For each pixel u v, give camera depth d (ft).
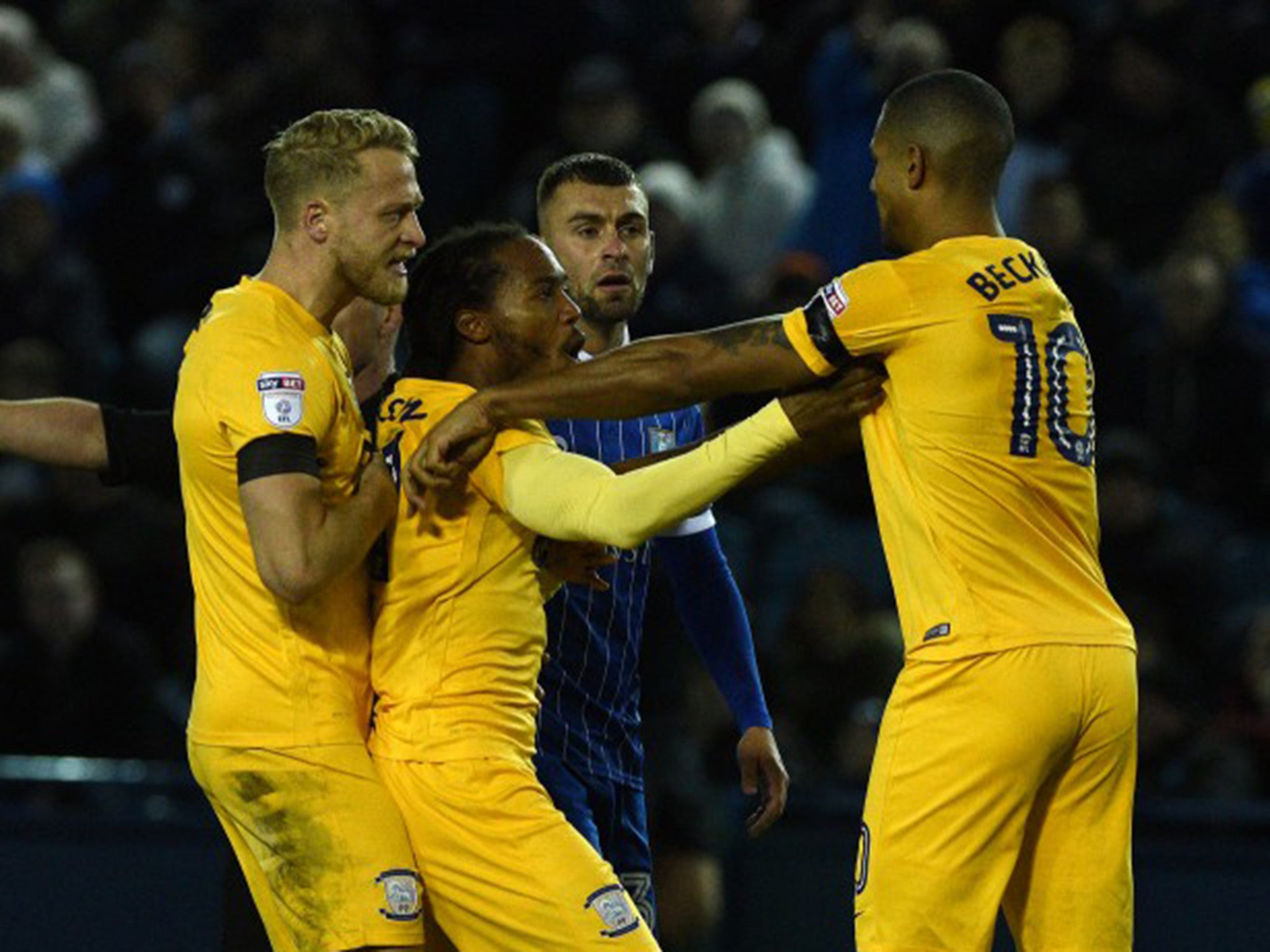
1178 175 136.05
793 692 107.04
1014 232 132.77
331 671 58.95
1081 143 136.98
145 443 66.39
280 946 60.03
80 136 153.79
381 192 59.31
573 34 150.82
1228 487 127.34
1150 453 118.21
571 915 57.47
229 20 158.61
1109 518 115.65
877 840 58.03
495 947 58.49
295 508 56.75
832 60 136.36
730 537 124.57
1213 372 126.62
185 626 119.14
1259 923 96.07
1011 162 134.31
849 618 107.76
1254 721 105.09
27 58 153.58
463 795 58.29
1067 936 58.85
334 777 58.23
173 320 137.59
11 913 98.68
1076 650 57.47
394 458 60.29
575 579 61.87
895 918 57.57
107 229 145.38
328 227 59.31
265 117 145.59
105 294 145.18
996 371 57.67
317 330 59.57
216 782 59.06
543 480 58.70
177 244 144.15
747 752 69.62
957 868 57.21
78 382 134.62
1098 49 138.10
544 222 69.00
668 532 69.51
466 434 58.75
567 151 140.46
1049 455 58.23
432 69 150.30
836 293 58.08
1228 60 146.61
